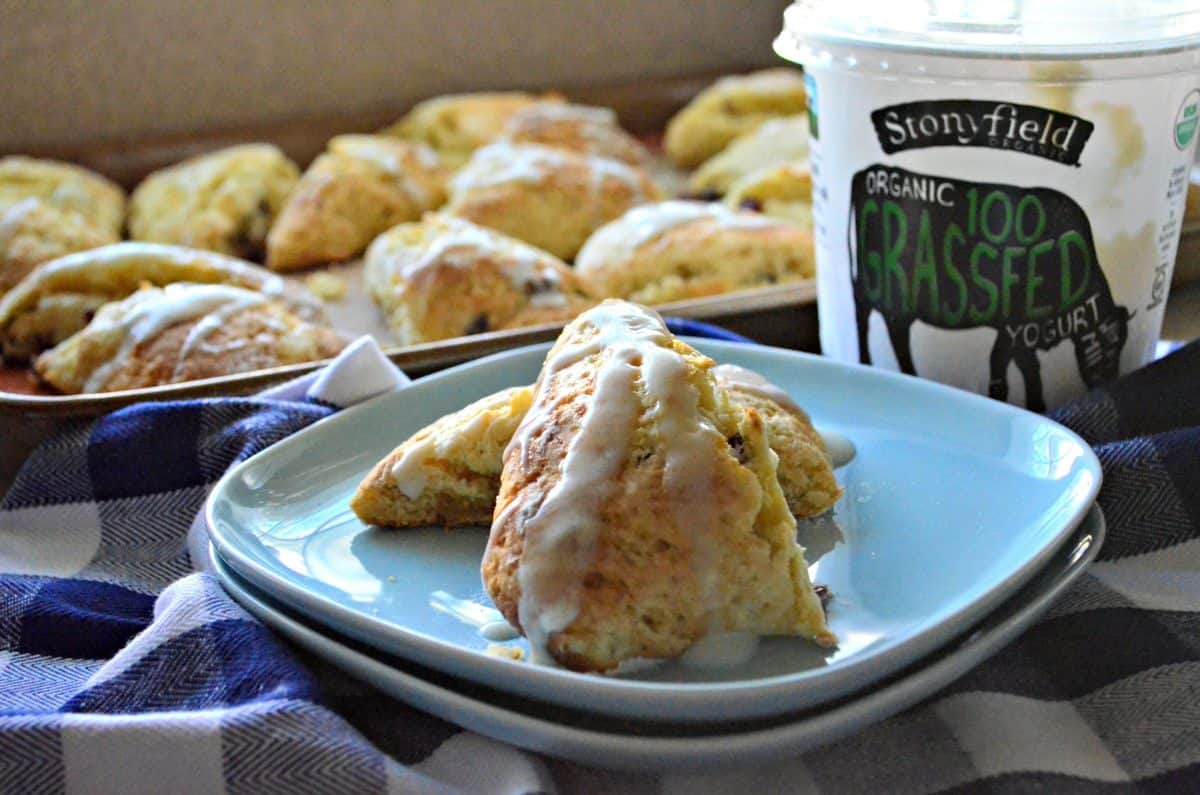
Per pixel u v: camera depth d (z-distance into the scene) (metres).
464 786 0.35
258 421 0.44
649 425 0.37
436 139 0.73
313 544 0.41
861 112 0.45
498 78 0.80
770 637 0.37
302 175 0.73
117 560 0.43
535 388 0.40
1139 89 0.42
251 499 0.42
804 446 0.41
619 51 0.82
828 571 0.39
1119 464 0.42
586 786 0.36
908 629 0.37
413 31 0.77
